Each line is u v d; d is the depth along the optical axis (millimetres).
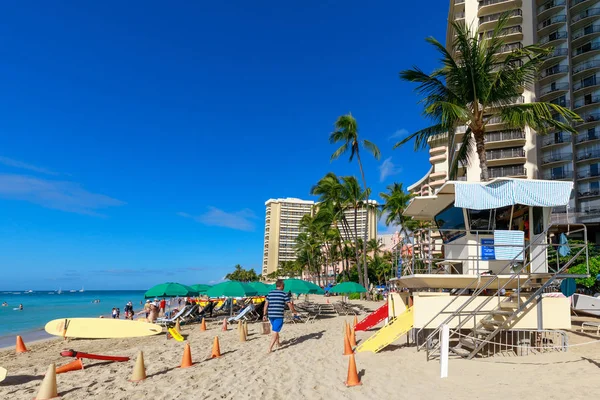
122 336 15516
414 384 6672
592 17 49188
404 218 45312
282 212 158625
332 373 7953
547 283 8750
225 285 19453
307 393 6586
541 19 53062
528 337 10234
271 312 10883
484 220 10742
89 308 53781
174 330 16312
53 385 7031
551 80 52031
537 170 50812
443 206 12406
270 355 10414
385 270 65688
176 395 6758
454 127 16797
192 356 11125
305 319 20422
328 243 81125
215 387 7184
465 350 9023
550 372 6656
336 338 13430
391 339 10039
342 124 37094
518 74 15336
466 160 18828
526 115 14977
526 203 9594
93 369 9602
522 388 5812
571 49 51250
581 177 48219
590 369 6605
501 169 52500
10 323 31578
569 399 5121
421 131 16859
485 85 15344
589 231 40906
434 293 11367
